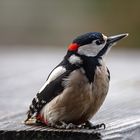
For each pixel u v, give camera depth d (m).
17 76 16.05
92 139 8.94
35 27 32.41
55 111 9.90
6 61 19.48
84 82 9.77
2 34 32.75
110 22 28.30
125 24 27.72
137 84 14.52
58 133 9.17
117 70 17.20
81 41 10.02
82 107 9.84
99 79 9.85
